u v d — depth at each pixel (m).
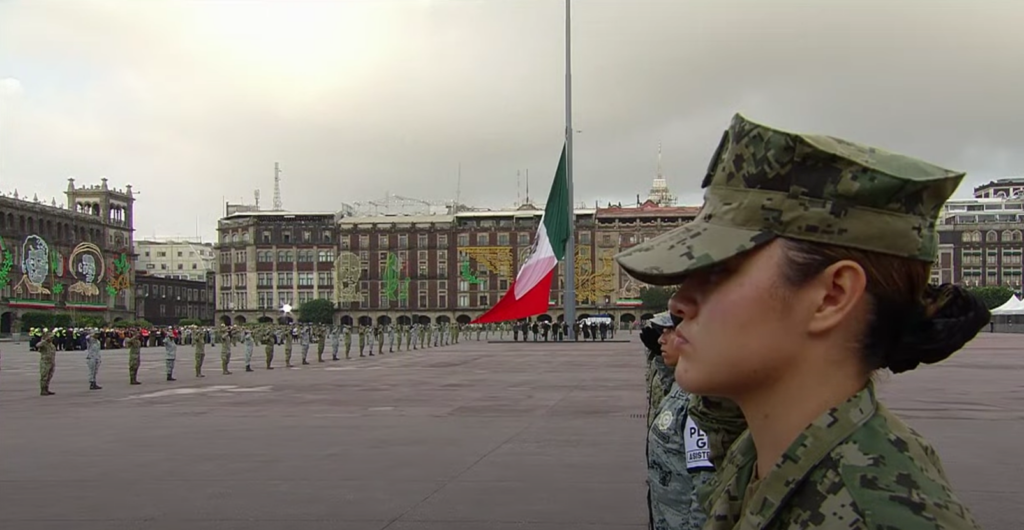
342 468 10.16
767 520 1.43
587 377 24.78
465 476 9.61
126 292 125.38
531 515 7.75
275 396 19.86
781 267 1.49
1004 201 137.00
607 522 7.48
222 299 125.94
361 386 22.52
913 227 1.47
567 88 49.66
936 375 24.61
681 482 3.32
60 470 10.27
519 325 83.69
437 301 120.81
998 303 102.94
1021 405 16.42
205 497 8.66
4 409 17.48
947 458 10.55
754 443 1.68
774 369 1.52
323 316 117.88
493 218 122.38
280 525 7.51
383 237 122.31
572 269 59.34
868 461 1.38
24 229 104.69
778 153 1.48
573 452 11.18
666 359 1.81
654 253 1.59
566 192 46.75
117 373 30.53
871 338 1.50
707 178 1.69
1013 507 7.93
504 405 17.14
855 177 1.45
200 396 20.14
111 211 126.38
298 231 124.12
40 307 101.69
